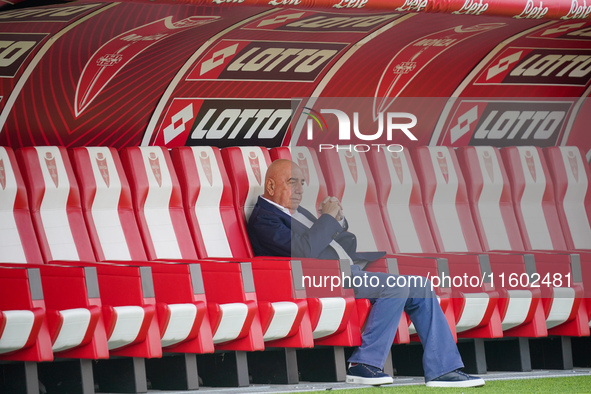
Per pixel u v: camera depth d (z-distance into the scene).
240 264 22.91
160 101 27.69
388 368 24.81
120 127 27.44
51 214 23.91
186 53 26.81
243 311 22.56
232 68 27.91
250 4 21.25
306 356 25.20
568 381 24.64
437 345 22.92
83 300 20.91
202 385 24.30
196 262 23.38
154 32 25.12
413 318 23.22
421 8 23.17
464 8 23.73
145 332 21.50
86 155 24.80
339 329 23.62
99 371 22.86
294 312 23.09
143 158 25.62
